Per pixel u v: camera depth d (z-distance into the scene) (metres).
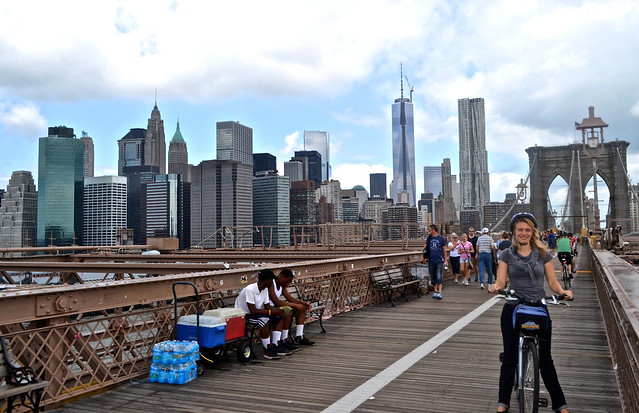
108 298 6.12
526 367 4.83
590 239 41.28
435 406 5.55
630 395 4.48
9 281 15.77
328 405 5.60
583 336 9.32
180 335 7.10
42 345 5.43
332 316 11.61
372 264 13.62
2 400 4.79
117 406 5.58
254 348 8.33
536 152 148.75
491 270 17.44
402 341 8.91
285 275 8.48
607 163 139.62
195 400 5.77
